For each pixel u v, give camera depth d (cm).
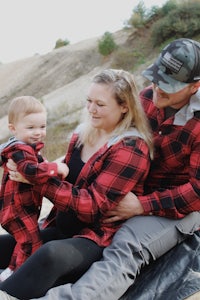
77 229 292
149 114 304
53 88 3688
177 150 288
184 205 285
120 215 284
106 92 274
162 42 3152
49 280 254
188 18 3052
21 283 253
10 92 3825
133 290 275
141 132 280
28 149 273
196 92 283
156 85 281
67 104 2517
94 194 271
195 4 3070
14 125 281
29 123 277
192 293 268
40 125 281
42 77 3828
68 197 269
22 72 4028
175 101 282
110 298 255
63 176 285
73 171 295
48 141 1884
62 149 1759
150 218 287
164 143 291
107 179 272
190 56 273
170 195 286
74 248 265
